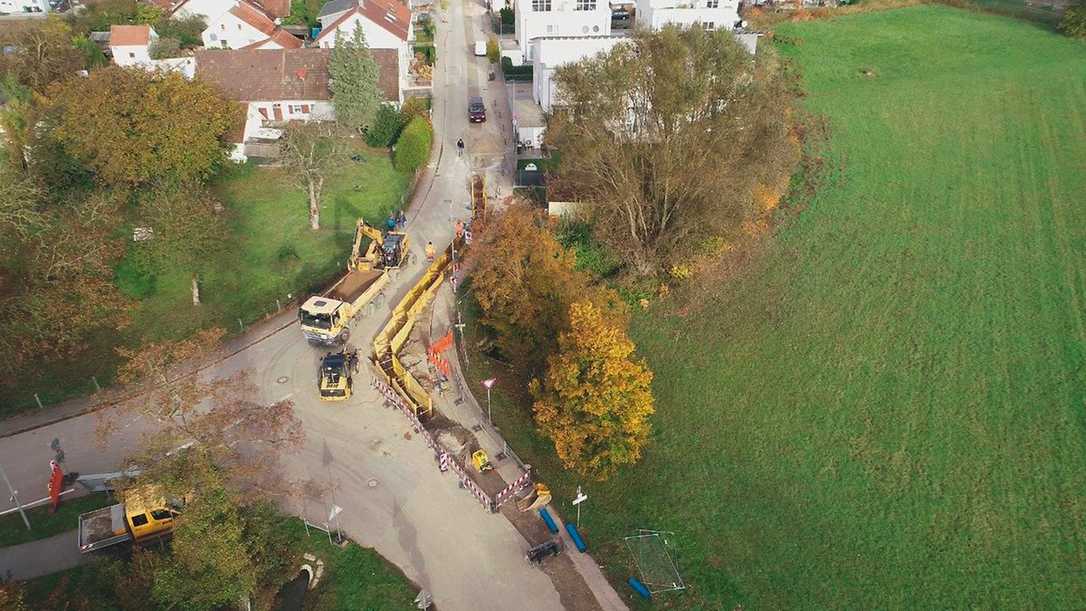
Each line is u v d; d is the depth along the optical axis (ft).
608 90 152.97
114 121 181.78
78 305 151.33
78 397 150.51
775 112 168.04
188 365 141.49
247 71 257.14
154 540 120.47
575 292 149.79
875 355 158.30
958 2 357.41
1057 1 356.59
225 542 101.40
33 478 132.98
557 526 125.08
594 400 120.47
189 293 180.04
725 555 118.01
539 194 222.48
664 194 178.91
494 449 140.15
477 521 126.11
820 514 123.85
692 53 157.28
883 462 133.18
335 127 221.87
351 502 128.88
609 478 132.67
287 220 210.38
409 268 191.21
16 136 201.16
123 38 288.30
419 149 232.73
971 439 137.18
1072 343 159.43
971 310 170.60
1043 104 263.08
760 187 195.72
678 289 181.57
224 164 216.95
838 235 199.11
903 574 113.80
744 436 139.74
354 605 112.27
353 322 169.27
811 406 146.00
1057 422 139.85
